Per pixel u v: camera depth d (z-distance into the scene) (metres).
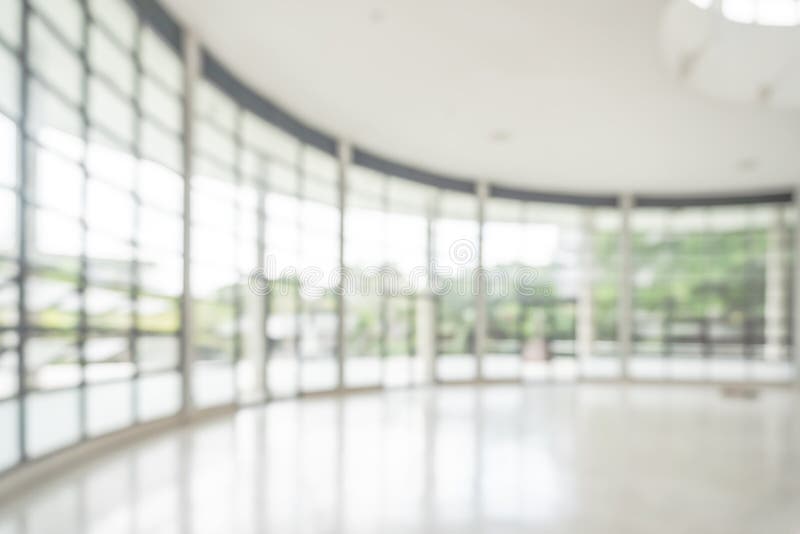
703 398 13.23
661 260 18.02
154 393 8.88
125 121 7.27
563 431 8.48
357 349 13.41
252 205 10.96
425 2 6.98
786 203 16.52
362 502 4.87
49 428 8.08
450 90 9.61
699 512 4.80
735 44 7.82
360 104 10.27
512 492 5.26
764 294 17.53
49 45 5.88
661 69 8.71
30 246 5.46
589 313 17.80
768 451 7.34
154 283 8.04
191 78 7.95
